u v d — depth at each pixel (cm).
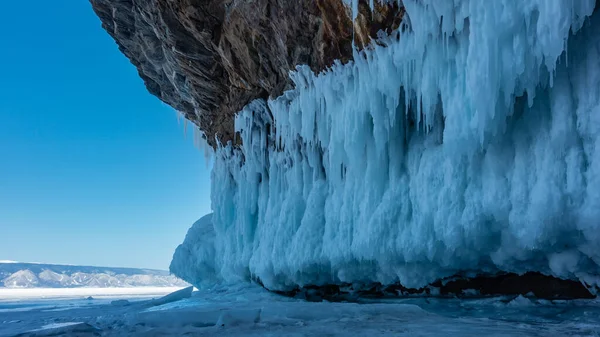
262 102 1258
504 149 717
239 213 1458
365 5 812
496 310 752
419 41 773
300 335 602
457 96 740
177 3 1098
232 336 625
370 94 896
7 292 5978
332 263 1014
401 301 947
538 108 686
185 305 1139
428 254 812
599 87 611
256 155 1361
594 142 609
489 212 721
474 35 677
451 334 548
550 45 588
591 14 594
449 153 755
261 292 1277
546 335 517
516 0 625
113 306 1603
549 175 649
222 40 1142
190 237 1784
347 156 1001
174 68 1421
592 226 603
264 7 976
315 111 1069
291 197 1201
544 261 730
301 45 994
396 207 886
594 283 684
